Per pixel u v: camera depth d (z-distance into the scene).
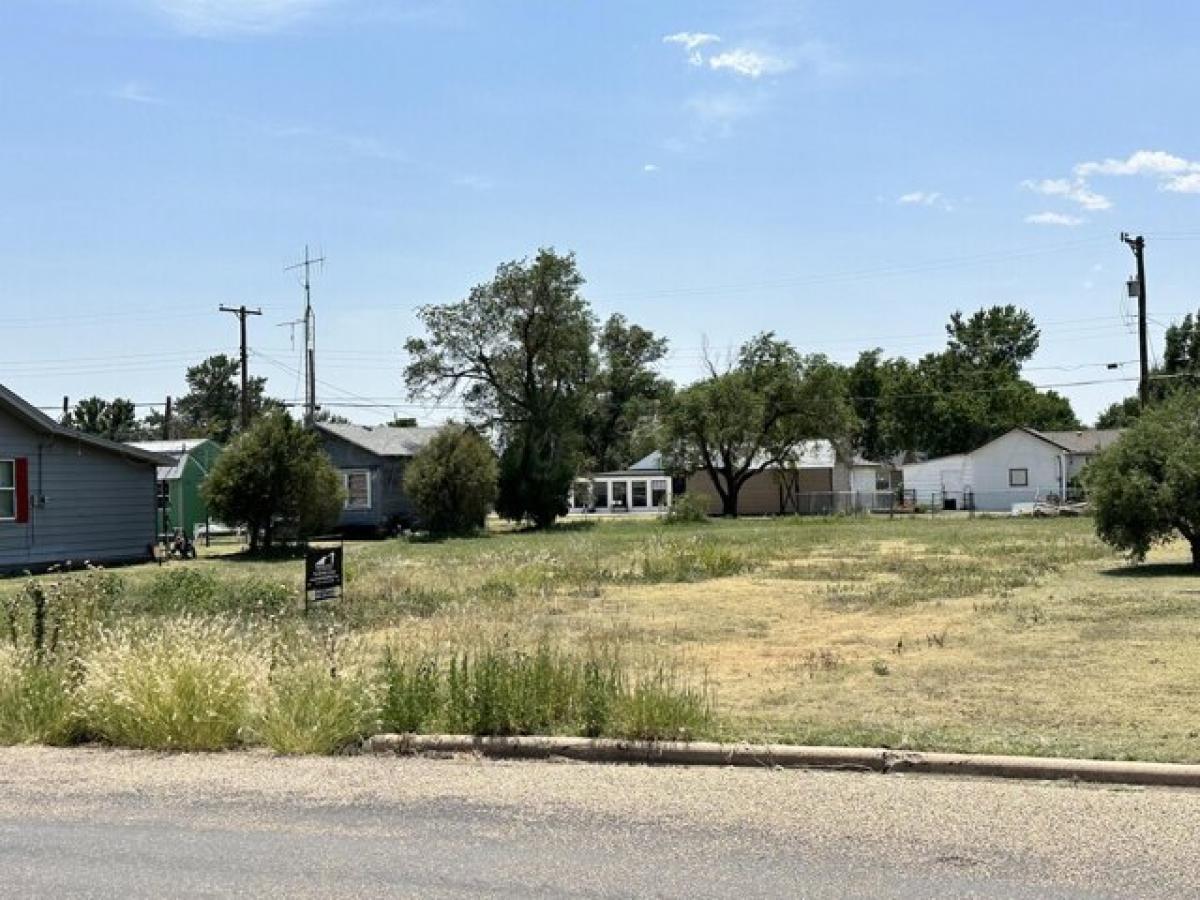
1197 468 20.09
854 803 6.09
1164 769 6.44
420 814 6.05
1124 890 4.69
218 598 16.83
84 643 9.57
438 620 15.08
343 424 49.97
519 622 14.77
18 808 6.30
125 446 29.42
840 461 63.97
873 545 30.50
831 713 8.51
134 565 29.00
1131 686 9.36
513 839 5.56
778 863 5.12
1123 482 20.59
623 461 86.88
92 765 7.32
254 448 31.56
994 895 4.66
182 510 42.41
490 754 7.45
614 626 14.21
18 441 27.12
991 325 99.94
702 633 13.59
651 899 4.68
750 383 59.00
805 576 21.42
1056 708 8.52
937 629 13.46
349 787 6.65
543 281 48.53
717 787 6.49
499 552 29.88
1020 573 20.61
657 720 7.50
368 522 46.28
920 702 8.91
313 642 9.73
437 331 49.69
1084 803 6.02
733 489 60.06
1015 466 64.56
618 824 5.79
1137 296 43.12
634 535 39.47
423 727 7.91
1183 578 18.69
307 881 4.98
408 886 4.89
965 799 6.13
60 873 5.13
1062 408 99.88
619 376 85.31
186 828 5.85
